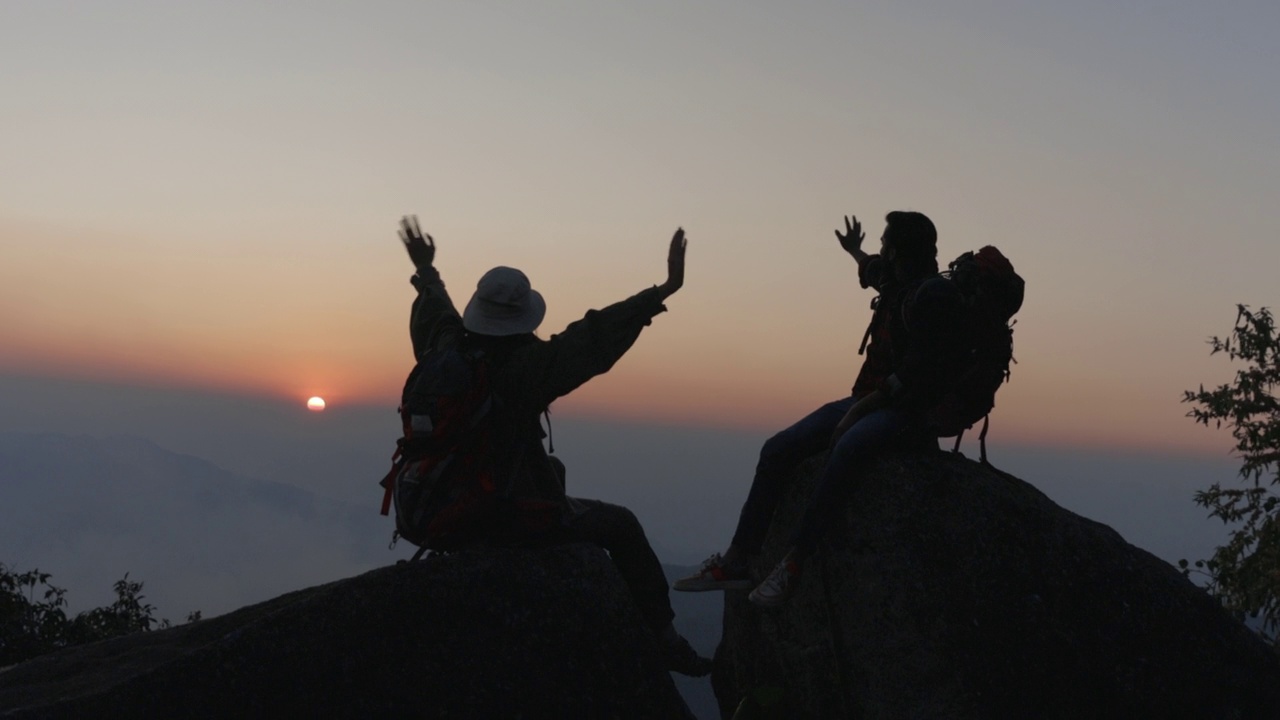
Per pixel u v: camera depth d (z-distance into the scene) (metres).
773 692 4.59
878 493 4.26
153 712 2.93
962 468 4.35
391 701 3.08
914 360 3.98
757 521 4.41
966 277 4.07
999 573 4.14
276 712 2.99
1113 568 4.27
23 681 3.38
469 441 3.45
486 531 3.50
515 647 3.27
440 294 4.08
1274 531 14.38
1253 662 4.21
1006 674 4.02
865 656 4.24
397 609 3.23
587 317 3.50
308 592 3.96
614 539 3.85
